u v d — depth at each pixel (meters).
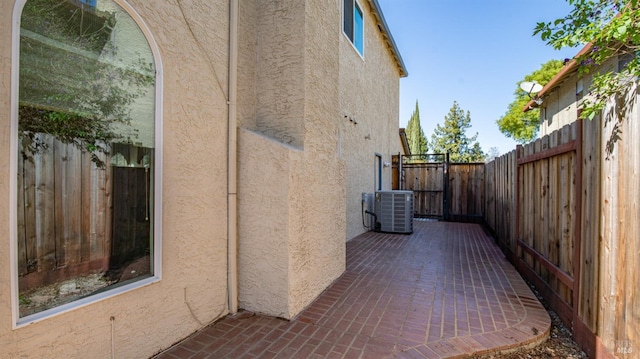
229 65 3.61
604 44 3.02
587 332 2.92
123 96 2.58
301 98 3.93
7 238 1.89
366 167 9.77
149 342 2.76
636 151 2.27
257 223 3.70
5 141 1.88
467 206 11.60
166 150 2.88
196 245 3.22
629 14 2.55
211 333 3.23
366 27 9.77
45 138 2.13
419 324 3.41
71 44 2.26
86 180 2.36
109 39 2.49
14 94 1.93
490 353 2.92
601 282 2.70
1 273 1.87
